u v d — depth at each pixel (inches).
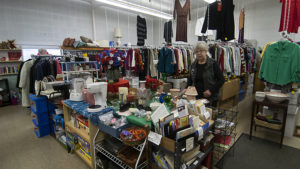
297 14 104.8
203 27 149.7
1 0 187.8
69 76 144.7
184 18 166.6
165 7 287.7
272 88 107.5
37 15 213.2
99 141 71.4
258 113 108.9
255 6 221.6
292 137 106.7
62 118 98.3
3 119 146.4
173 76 172.4
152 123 52.6
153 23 371.2
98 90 68.1
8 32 195.3
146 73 192.1
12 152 93.0
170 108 64.7
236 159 83.0
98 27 279.0
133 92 78.8
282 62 97.9
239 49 162.4
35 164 82.4
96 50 220.5
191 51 181.6
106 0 172.4
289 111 104.3
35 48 215.5
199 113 58.2
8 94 195.5
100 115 64.6
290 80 97.0
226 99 157.1
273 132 113.0
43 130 111.3
